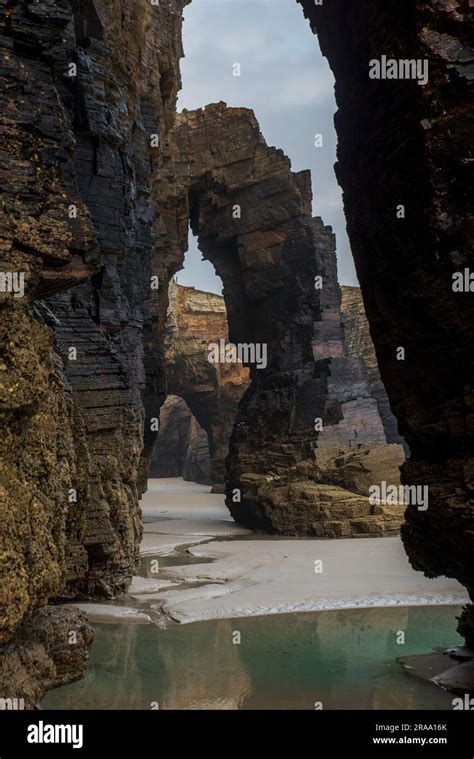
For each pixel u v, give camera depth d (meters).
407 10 12.27
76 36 22.98
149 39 32.22
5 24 10.81
